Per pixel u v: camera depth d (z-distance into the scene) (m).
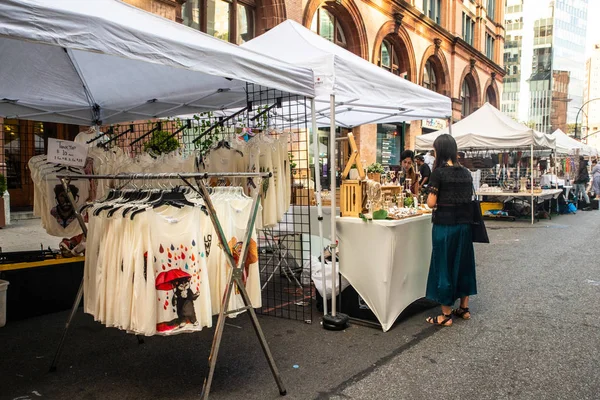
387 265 4.25
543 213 14.36
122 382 3.28
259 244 6.27
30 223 9.24
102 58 4.75
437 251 4.41
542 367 3.51
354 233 4.46
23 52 4.46
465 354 3.77
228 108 6.18
